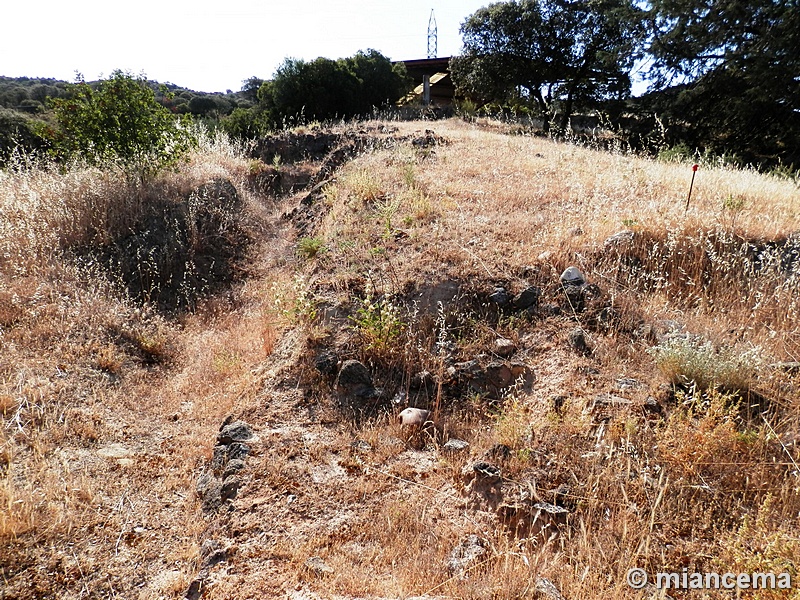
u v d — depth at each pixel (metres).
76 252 7.10
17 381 4.61
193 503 3.72
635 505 3.06
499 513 3.28
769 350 4.25
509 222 6.34
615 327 4.60
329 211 7.95
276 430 4.18
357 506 3.46
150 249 7.52
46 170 9.20
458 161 9.25
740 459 3.27
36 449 3.96
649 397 3.77
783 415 3.57
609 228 5.85
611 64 18.80
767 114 15.75
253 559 3.09
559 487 3.30
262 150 13.43
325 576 2.93
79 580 3.08
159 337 5.95
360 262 5.82
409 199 7.08
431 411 4.27
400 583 2.88
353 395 4.46
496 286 5.19
